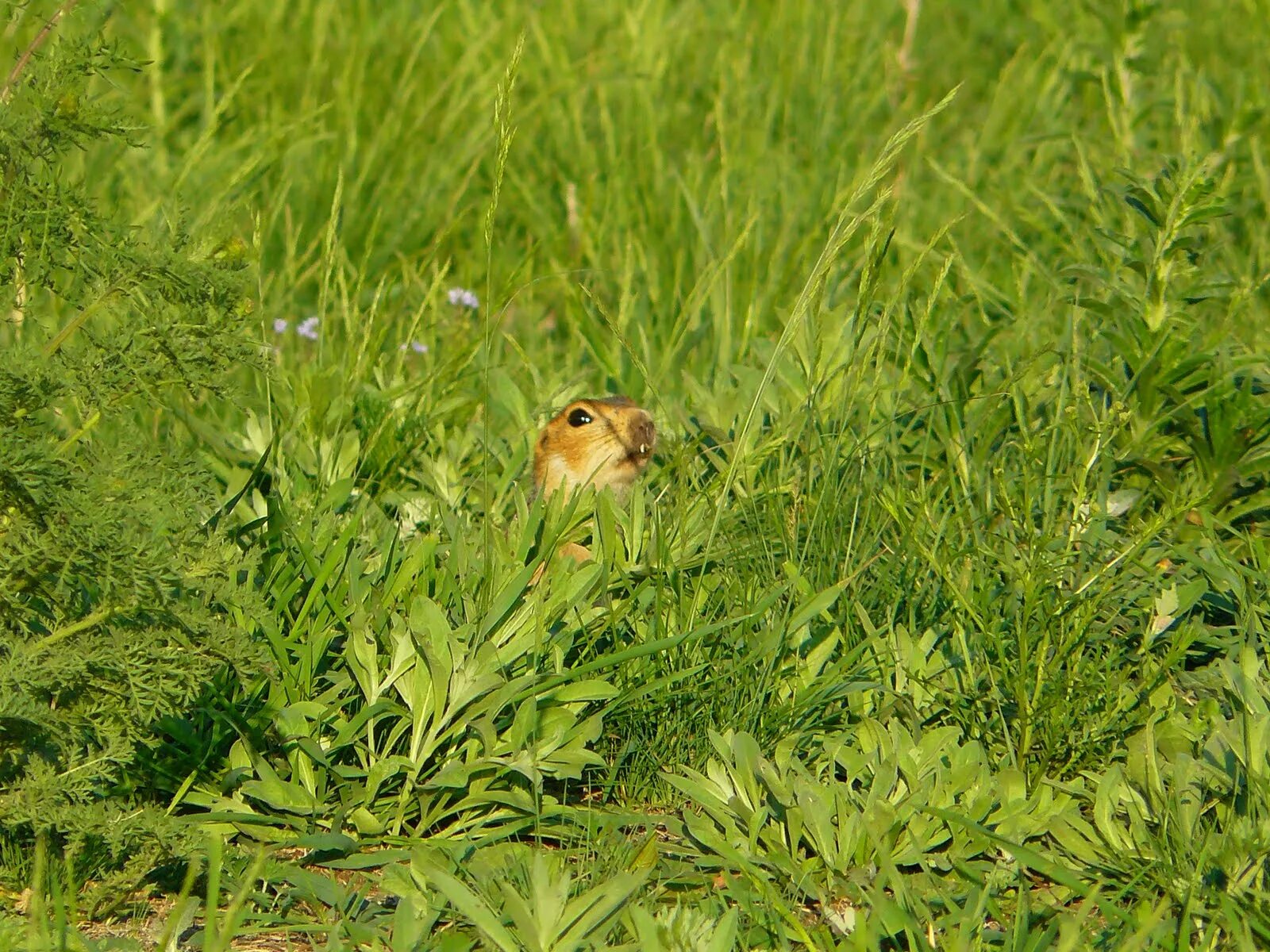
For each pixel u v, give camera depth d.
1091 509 8.35
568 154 15.62
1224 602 8.12
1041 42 18.23
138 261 5.56
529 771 6.52
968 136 15.73
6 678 5.32
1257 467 8.80
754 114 16.09
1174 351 9.09
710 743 7.15
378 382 10.68
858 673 7.54
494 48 17.27
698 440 9.16
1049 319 10.88
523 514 8.34
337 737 6.88
